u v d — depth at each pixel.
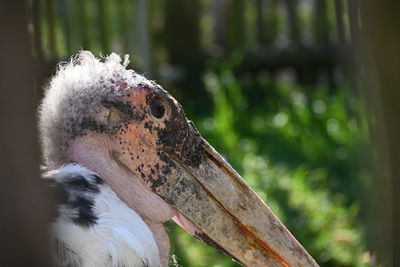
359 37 4.88
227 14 18.48
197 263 10.73
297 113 15.92
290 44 18.41
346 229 11.57
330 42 18.22
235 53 18.22
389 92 4.18
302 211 11.96
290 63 18.44
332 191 12.98
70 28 16.62
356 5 4.71
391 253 4.62
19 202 3.72
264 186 12.58
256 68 18.52
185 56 18.23
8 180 3.70
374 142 5.58
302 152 14.42
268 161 14.02
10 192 3.70
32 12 11.55
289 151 14.52
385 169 4.96
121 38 16.78
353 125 13.66
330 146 14.52
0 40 3.62
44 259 3.78
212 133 14.75
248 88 17.59
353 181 12.75
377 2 4.08
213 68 18.20
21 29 3.65
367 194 11.15
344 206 12.62
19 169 3.71
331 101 16.06
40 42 11.55
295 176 13.01
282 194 12.34
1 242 3.71
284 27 18.55
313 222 11.69
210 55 18.36
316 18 18.27
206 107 17.02
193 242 11.08
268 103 16.81
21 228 3.73
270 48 18.44
